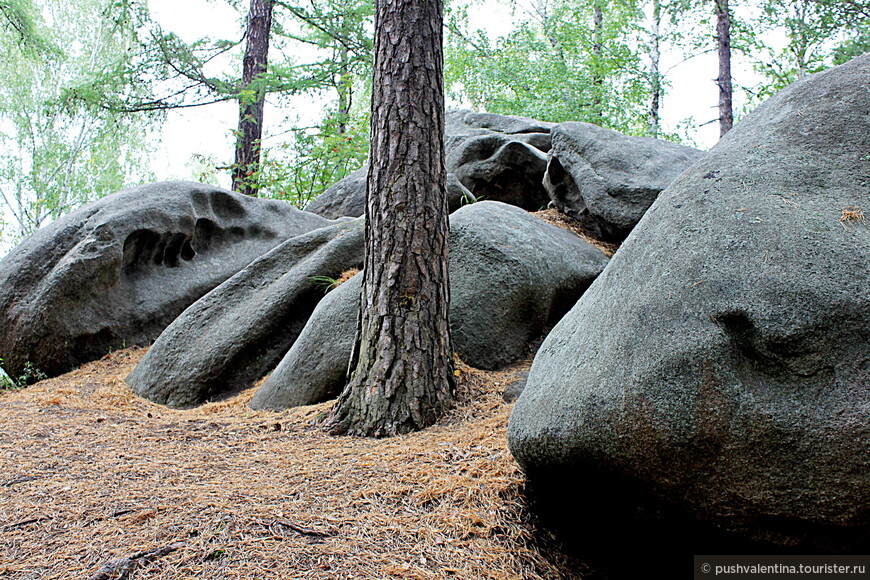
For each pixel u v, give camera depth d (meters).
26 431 4.06
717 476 2.10
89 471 3.24
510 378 4.60
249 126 11.16
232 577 2.11
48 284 6.36
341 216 8.34
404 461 3.27
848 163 2.64
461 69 16.45
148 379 5.57
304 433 4.02
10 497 2.86
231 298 6.04
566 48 14.97
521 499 2.84
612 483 2.42
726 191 2.63
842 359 2.05
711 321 2.22
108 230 6.61
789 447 2.00
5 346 6.39
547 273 5.37
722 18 11.67
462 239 5.41
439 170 4.29
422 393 3.99
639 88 14.32
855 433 1.92
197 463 3.41
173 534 2.41
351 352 4.54
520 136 8.80
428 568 2.28
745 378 2.11
